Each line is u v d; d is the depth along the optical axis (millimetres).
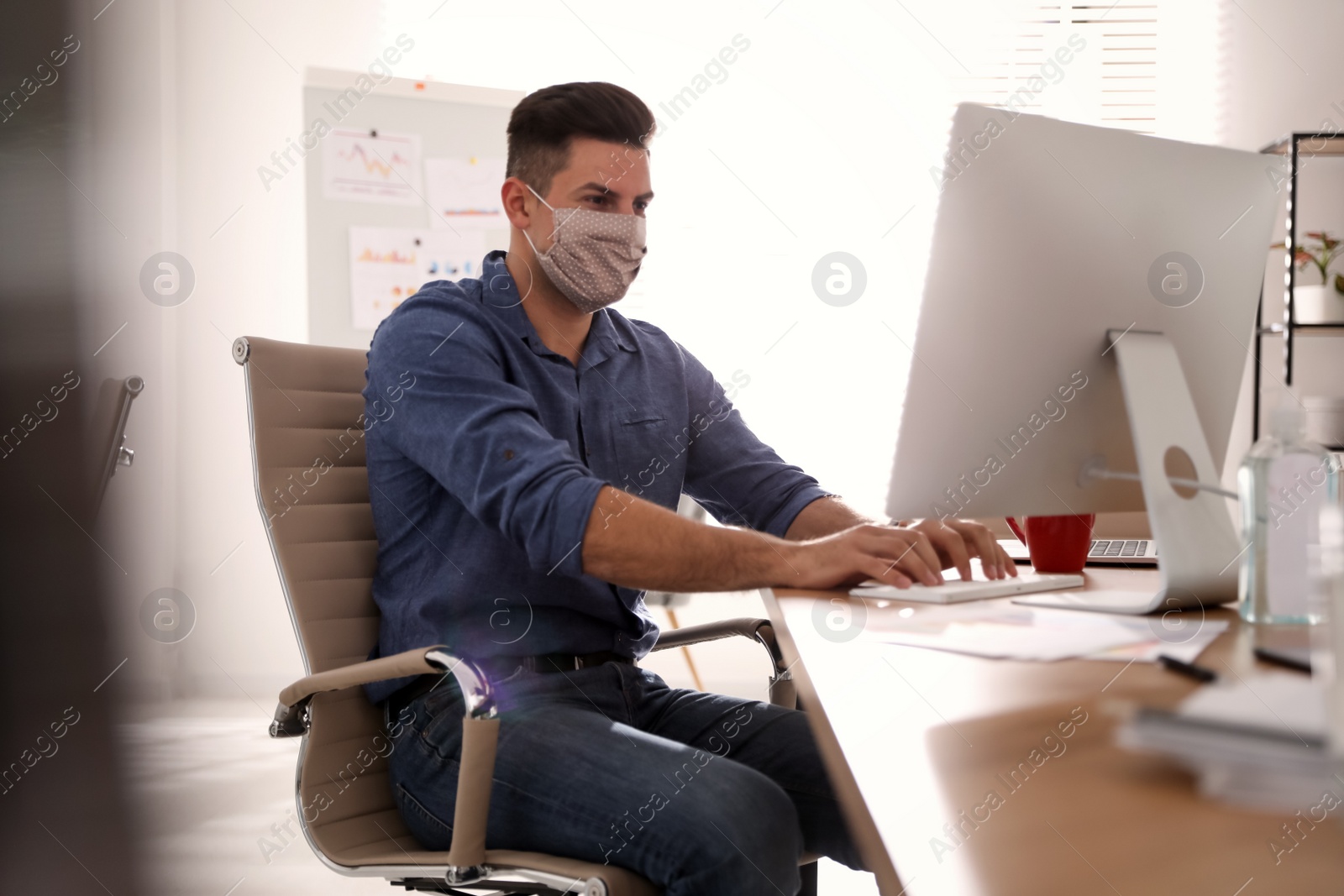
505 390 1114
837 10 3613
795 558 1032
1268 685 645
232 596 3654
